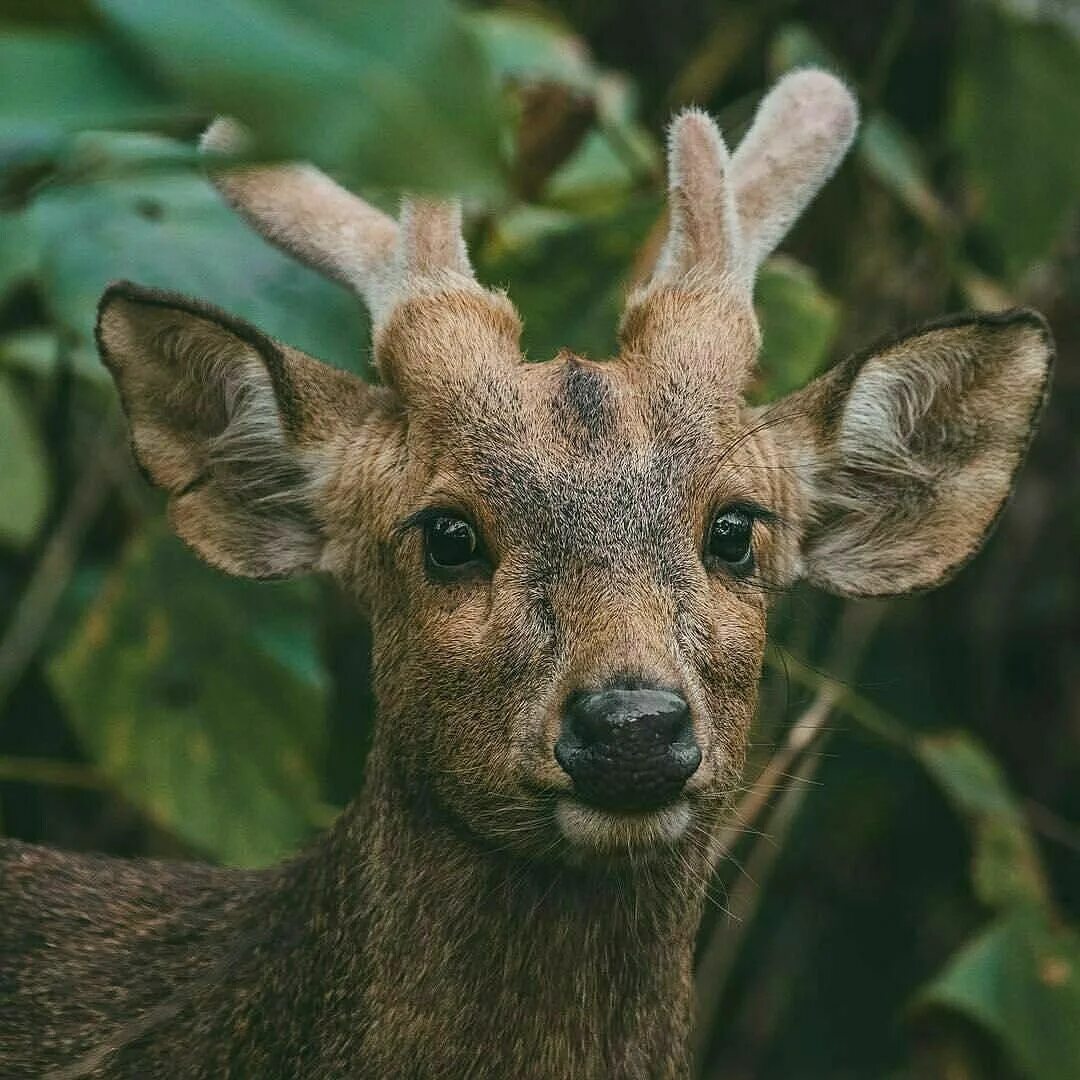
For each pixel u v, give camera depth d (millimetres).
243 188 6781
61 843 10297
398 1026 6199
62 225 8367
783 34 10258
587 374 5988
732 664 5934
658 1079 6371
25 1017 7117
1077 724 11375
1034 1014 8750
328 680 8672
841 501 6781
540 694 5637
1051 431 11266
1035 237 10094
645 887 6156
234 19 2916
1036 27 10023
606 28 11375
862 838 11812
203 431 6660
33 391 9516
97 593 8984
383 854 6277
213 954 6844
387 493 6211
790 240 10961
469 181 3008
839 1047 11797
